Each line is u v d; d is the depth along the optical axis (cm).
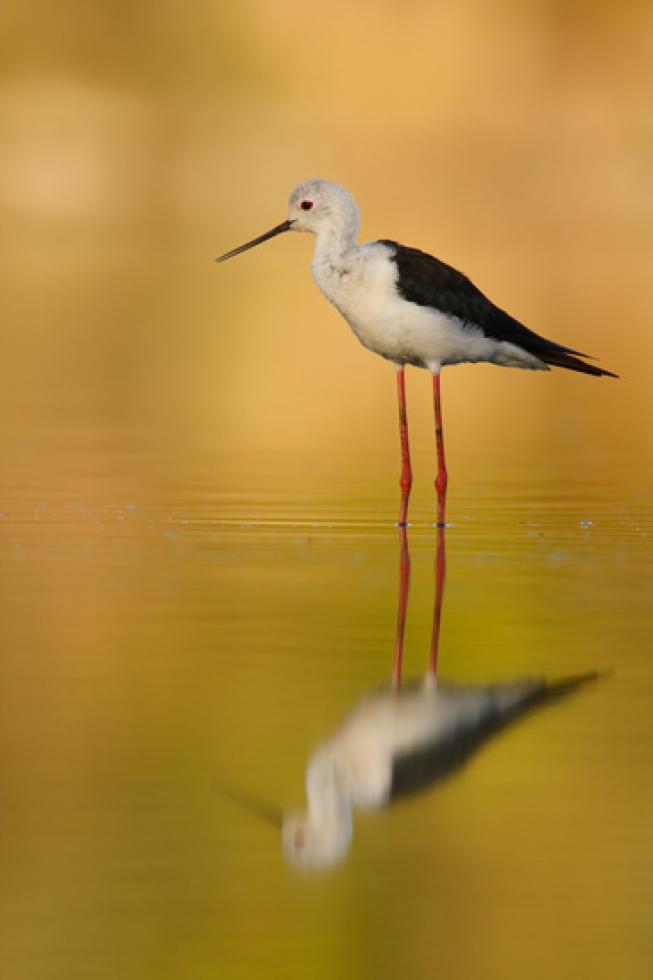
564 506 1488
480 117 5278
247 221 4703
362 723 843
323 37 5400
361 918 657
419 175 5016
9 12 5356
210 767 785
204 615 1063
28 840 709
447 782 776
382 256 1431
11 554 1262
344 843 711
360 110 5300
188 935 645
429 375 2586
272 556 1262
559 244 4262
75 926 649
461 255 3947
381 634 1014
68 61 5347
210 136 5138
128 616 1062
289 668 941
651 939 641
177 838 714
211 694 891
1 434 1947
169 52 5372
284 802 750
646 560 1243
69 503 1491
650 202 4984
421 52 5369
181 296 3459
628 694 892
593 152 5172
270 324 3102
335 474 1678
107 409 2173
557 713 862
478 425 2081
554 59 5356
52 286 3528
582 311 3098
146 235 4462
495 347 1466
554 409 2233
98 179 4950
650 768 791
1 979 613
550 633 1014
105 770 781
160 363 2612
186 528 1377
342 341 2919
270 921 652
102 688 901
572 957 634
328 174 5016
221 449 1853
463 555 1266
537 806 745
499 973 622
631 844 711
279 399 2300
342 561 1245
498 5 5394
